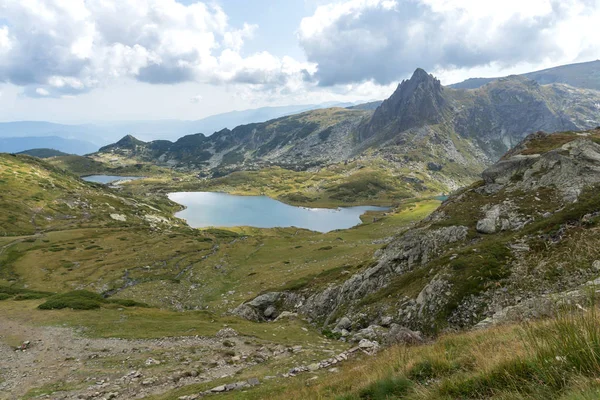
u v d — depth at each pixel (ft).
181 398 63.05
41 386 74.59
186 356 92.12
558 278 82.07
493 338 39.01
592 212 108.17
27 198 641.40
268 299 192.13
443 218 170.19
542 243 103.40
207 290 261.44
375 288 149.89
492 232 140.26
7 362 90.68
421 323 102.78
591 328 18.95
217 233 550.36
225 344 102.68
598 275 50.98
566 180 146.61
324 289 176.55
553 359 19.92
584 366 17.83
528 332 26.63
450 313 98.53
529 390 19.43
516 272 96.53
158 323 129.80
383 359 49.60
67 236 451.53
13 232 498.69
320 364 75.36
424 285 119.65
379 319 121.29
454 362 32.81
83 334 114.11
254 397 55.36
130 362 88.17
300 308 175.22
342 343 108.58
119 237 455.63
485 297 95.86
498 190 173.88
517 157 184.34
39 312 142.20
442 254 142.82
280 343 105.91
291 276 246.47
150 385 73.36
